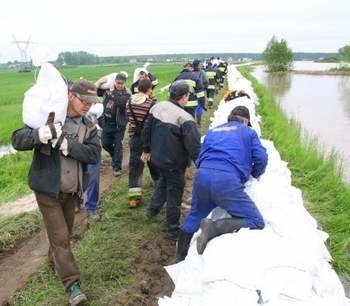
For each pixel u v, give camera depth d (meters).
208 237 4.18
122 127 8.34
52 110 3.88
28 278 4.91
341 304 3.26
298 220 4.46
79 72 70.44
